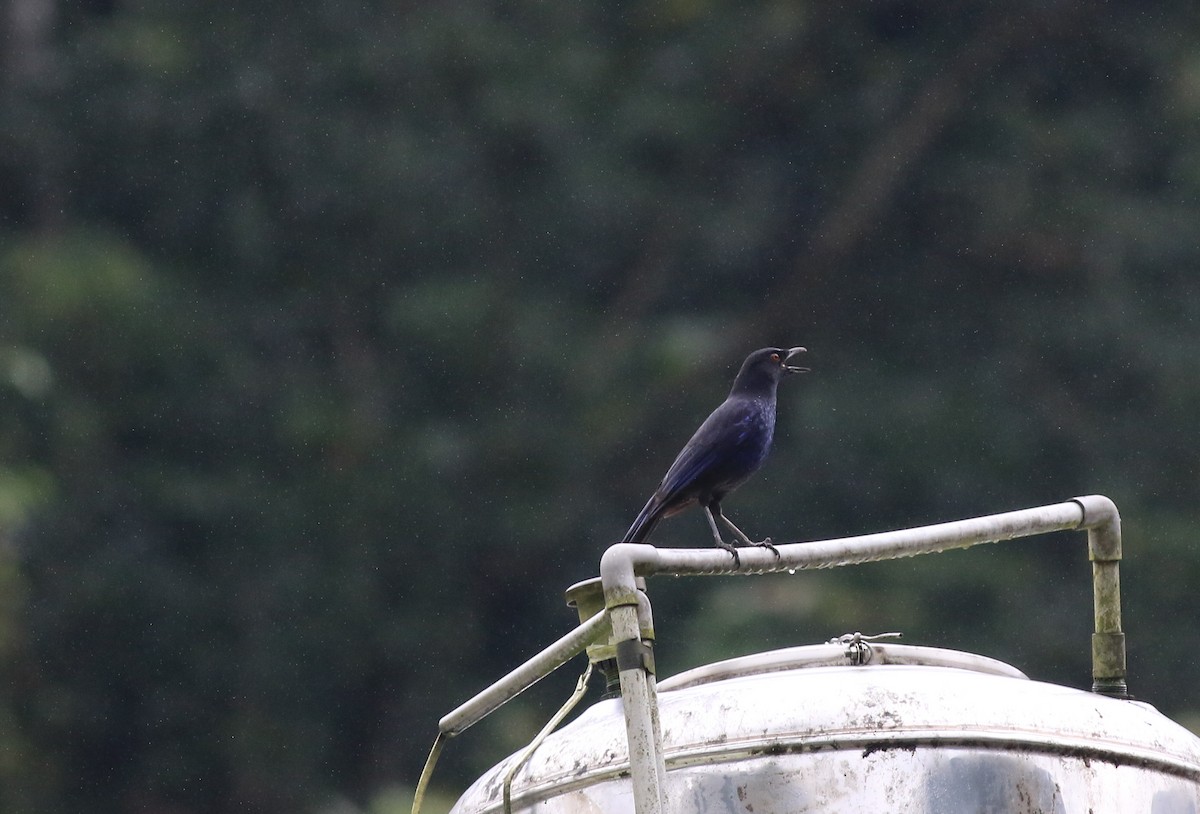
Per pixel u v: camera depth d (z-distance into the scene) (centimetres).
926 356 2436
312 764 2194
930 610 2062
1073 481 2320
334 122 2484
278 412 2336
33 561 2155
